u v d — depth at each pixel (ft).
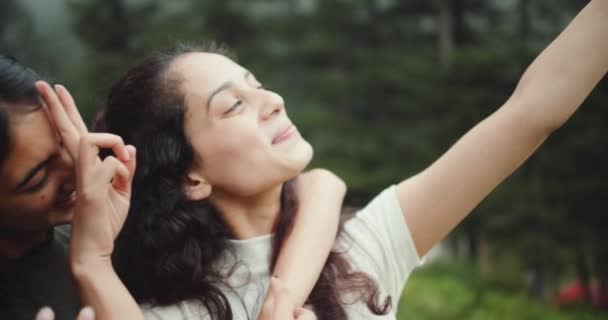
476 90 32.48
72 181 4.51
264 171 4.61
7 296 4.83
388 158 36.35
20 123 4.18
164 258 4.77
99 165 4.28
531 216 28.76
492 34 33.91
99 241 4.28
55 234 5.41
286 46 43.14
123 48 42.22
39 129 4.27
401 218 4.95
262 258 4.86
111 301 4.18
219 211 4.92
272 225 4.94
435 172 4.93
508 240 30.35
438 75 33.47
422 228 4.94
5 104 4.16
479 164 4.77
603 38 4.69
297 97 42.39
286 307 4.10
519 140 4.69
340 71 42.14
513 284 30.81
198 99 4.68
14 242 4.76
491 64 31.12
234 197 4.86
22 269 4.90
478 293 28.25
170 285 4.75
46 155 4.32
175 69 4.83
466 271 31.12
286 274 4.49
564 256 28.73
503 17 39.65
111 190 4.42
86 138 4.26
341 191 5.17
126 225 5.01
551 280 30.86
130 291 4.95
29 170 4.27
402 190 5.07
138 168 4.92
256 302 4.75
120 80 5.12
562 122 4.67
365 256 4.93
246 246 4.86
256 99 4.68
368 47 41.98
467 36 39.96
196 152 4.73
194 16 43.68
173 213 4.82
